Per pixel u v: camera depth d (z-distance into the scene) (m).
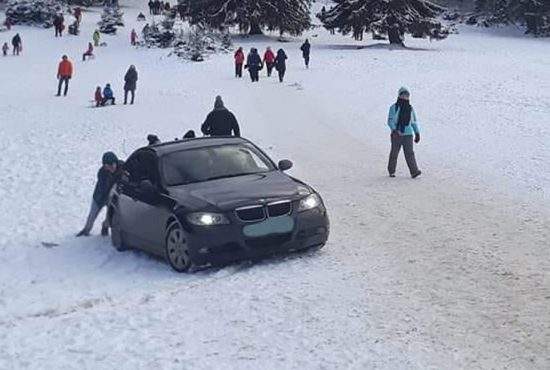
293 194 10.20
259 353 6.95
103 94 35.78
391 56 52.56
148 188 10.65
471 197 14.24
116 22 73.31
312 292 8.66
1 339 7.61
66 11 81.69
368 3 63.25
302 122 27.47
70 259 11.39
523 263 9.70
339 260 10.02
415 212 13.01
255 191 10.17
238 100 34.31
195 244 9.63
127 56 57.72
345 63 49.31
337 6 64.94
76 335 7.63
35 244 12.46
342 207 13.57
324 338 7.25
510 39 77.19
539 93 33.38
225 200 9.88
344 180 16.55
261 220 9.80
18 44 59.62
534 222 12.03
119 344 7.31
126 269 10.48
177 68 50.91
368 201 14.09
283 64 41.47
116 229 11.71
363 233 11.53
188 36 59.47
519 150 20.20
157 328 7.72
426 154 20.34
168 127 26.94
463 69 44.72
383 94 35.41
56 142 24.28
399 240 11.04
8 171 19.55
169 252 10.15
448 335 7.25
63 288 9.62
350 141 23.11
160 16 85.38
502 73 41.97
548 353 6.78
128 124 28.08
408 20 62.94
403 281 9.01
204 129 16.62
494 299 8.29
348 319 7.73
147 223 10.67
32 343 7.45
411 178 16.64
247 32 73.56
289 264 9.89
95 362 6.90
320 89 38.06
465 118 27.39
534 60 50.62
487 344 7.01
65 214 14.66
